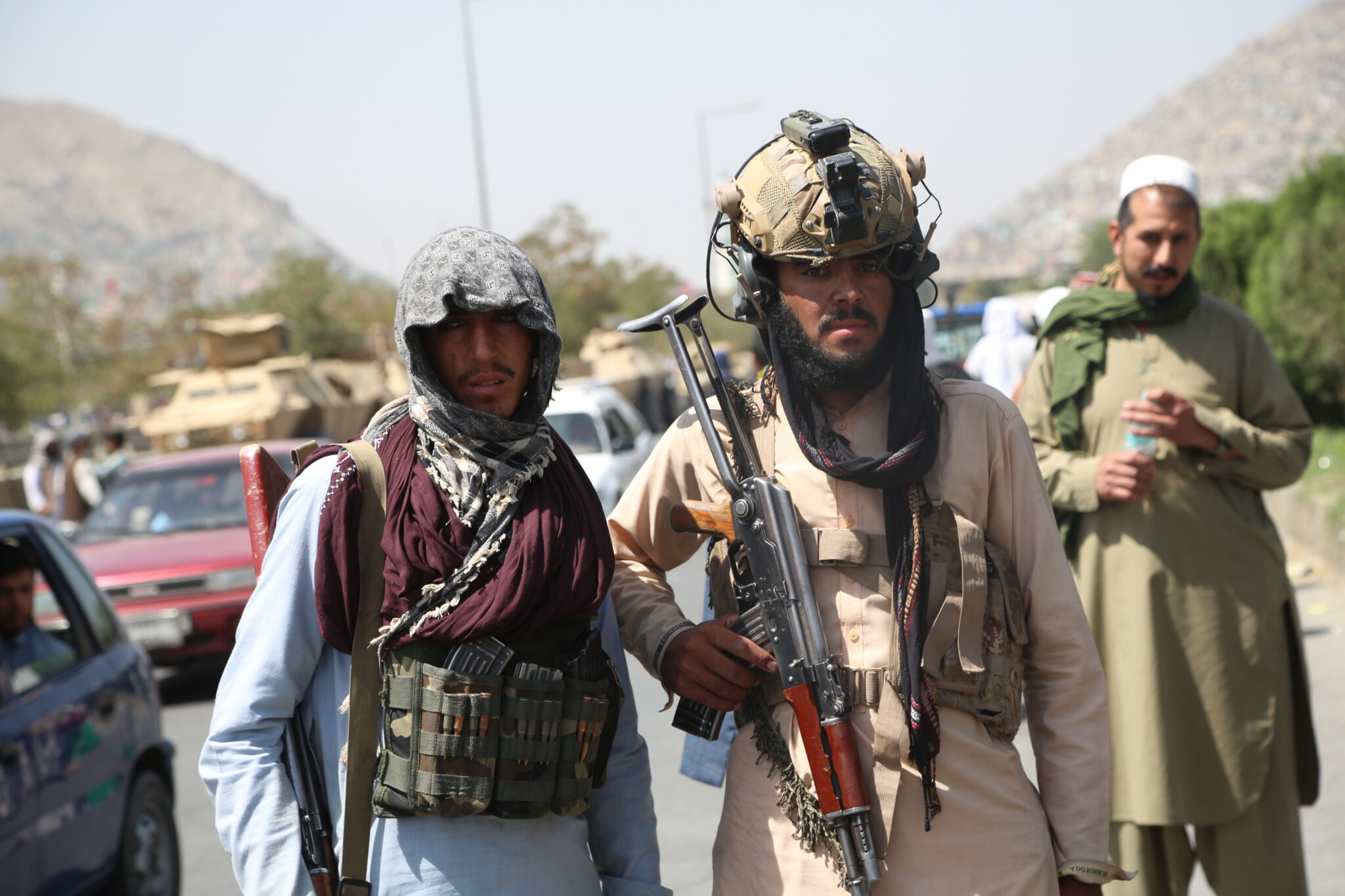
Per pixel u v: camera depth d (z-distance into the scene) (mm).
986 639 1969
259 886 1866
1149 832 3117
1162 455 3090
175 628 7629
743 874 2016
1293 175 14109
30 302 47938
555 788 1892
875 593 1956
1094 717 2037
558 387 1987
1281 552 3201
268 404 18219
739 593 2031
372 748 1871
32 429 44938
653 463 2225
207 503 8812
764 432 2070
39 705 3736
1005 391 5574
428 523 1845
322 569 1870
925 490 1969
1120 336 3217
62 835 3660
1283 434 3146
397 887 1843
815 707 1908
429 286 1861
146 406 27359
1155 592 3074
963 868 1911
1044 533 2045
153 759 4492
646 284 55094
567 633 1917
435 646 1839
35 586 4098
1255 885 3068
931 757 1888
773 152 1997
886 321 1984
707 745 2627
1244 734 3059
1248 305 14891
